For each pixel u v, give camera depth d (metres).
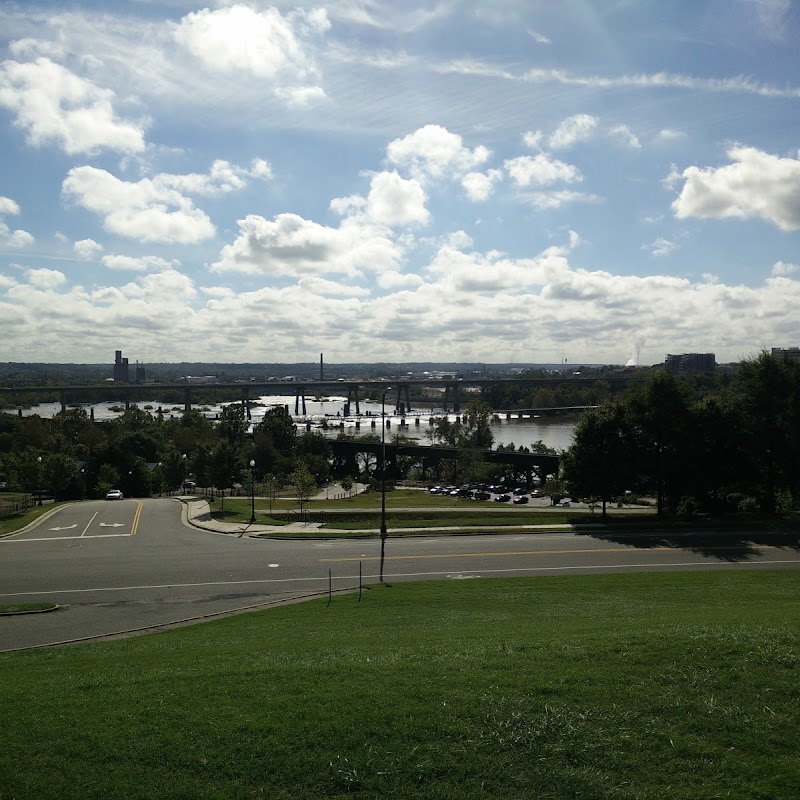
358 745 9.82
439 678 12.13
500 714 10.55
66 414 167.38
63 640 21.91
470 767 9.23
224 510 52.59
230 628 22.00
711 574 30.17
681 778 8.91
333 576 31.55
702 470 47.47
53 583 30.41
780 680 11.55
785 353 52.22
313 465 94.31
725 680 11.64
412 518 49.06
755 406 48.22
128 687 12.59
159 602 27.23
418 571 32.53
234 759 9.55
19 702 12.04
